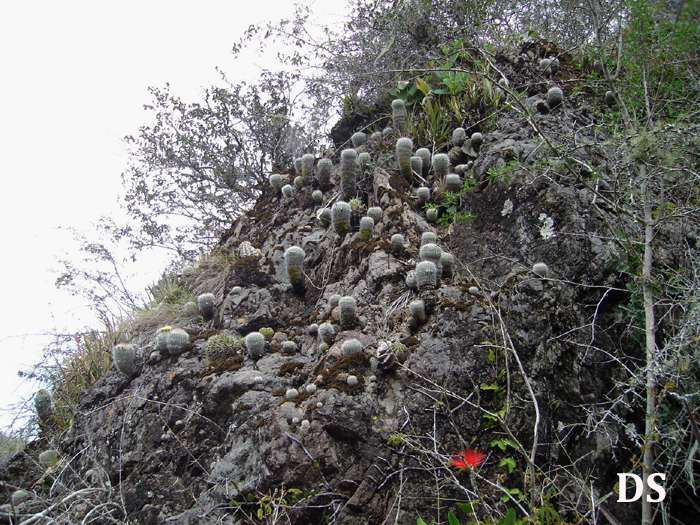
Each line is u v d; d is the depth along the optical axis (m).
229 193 9.63
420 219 5.99
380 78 8.02
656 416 3.46
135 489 4.68
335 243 6.22
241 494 4.10
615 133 4.42
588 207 4.79
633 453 3.79
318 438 4.13
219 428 4.78
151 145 9.61
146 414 5.14
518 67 6.71
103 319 7.01
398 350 4.46
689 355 3.68
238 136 9.62
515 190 5.31
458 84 7.09
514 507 3.64
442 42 7.84
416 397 4.21
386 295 5.17
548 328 4.22
